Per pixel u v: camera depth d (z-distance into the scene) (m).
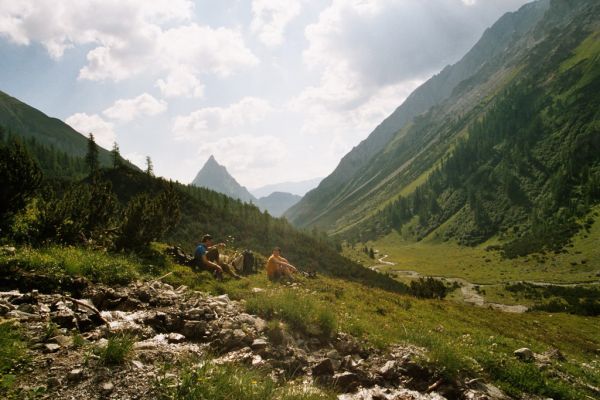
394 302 23.14
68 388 5.52
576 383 12.23
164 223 21.50
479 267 160.62
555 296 100.81
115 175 81.50
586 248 142.25
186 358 6.96
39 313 7.97
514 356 13.45
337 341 10.01
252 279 18.12
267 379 6.66
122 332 7.80
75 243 15.22
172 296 11.07
